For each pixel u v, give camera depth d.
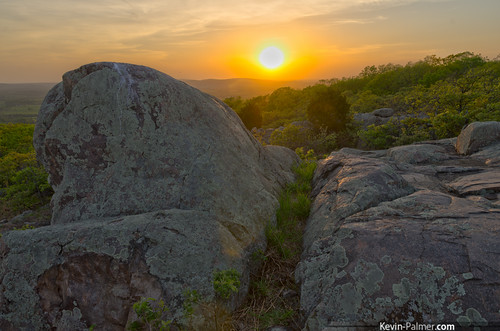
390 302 2.16
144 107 3.84
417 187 4.14
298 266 3.09
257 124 43.06
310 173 6.35
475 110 13.81
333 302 2.30
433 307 2.07
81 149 3.75
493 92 16.56
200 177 3.62
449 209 3.00
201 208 3.38
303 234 3.84
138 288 2.50
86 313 2.53
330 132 25.95
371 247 2.53
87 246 2.66
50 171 4.11
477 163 5.83
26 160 16.75
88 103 3.80
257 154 5.23
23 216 10.62
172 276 2.54
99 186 3.59
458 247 2.35
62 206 3.59
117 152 3.70
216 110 4.60
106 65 3.96
